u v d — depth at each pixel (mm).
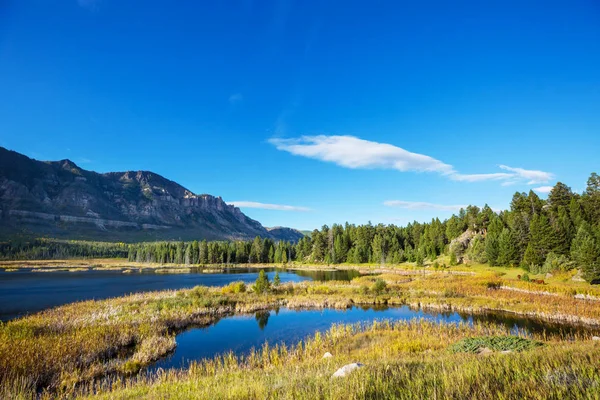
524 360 9391
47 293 51156
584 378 6844
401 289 49094
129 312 31000
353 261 124938
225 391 9953
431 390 7156
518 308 34875
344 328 26641
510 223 86812
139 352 20188
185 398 9961
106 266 133250
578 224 68875
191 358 20906
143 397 11031
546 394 6258
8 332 20453
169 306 34562
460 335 22734
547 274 54219
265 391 9156
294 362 17578
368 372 9594
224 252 155125
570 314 30797
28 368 15766
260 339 25516
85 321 26453
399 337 21906
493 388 7059
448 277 61500
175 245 188250
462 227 112375
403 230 143250
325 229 156875
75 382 15570
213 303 37438
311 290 49094
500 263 72688
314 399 7727
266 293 45906
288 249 161375
